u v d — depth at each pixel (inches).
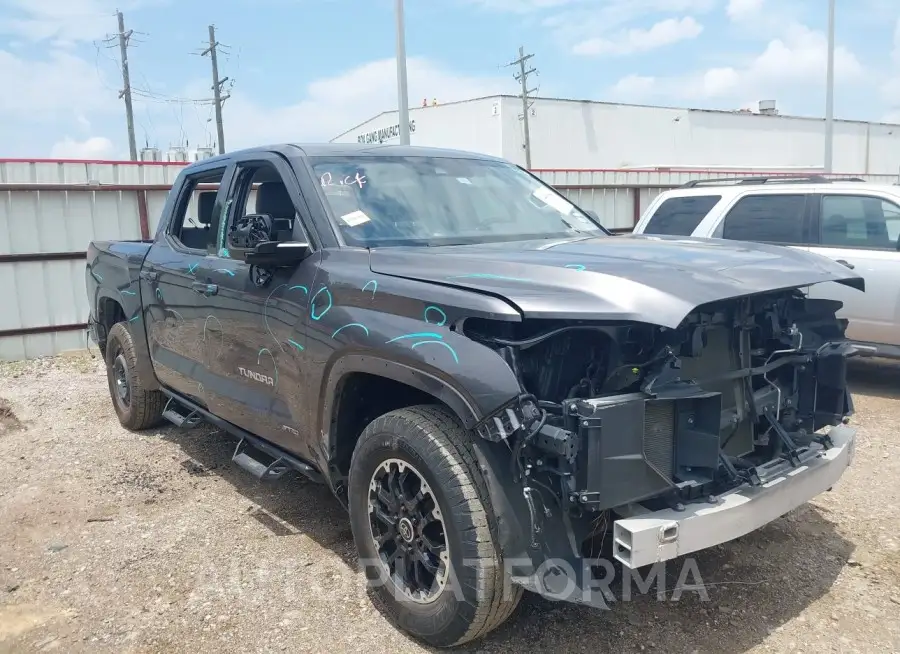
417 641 122.9
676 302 102.3
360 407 135.0
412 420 116.3
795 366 135.6
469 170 174.1
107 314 255.0
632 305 102.0
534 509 103.5
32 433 251.8
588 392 107.4
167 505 183.3
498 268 116.1
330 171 153.9
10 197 426.6
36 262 435.8
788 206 291.4
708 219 309.0
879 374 304.8
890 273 265.1
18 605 138.7
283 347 145.2
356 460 127.3
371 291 125.0
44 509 182.7
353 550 155.9
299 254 141.1
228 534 165.3
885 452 208.1
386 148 170.1
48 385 338.3
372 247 139.5
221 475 203.2
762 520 115.3
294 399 144.3
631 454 101.8
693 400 109.4
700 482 109.9
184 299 186.4
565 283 108.2
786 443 126.7
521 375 107.0
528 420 100.9
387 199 152.7
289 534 164.6
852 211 277.4
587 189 684.1
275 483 195.8
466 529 107.7
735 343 122.1
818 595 134.2
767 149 2370.8
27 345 435.8
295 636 125.6
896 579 139.0
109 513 179.5
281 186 168.6
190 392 195.0
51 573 150.6
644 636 122.6
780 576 140.8
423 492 115.6
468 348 107.1
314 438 139.6
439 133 2123.5
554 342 108.7
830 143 813.2
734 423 121.5
